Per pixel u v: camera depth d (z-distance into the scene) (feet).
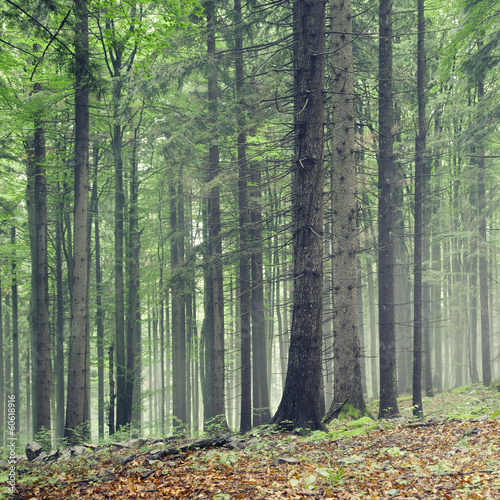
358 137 54.75
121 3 42.88
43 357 55.06
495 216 84.99
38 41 50.75
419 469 18.89
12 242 77.25
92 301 70.79
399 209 74.69
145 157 66.33
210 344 66.64
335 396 43.21
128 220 66.64
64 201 71.15
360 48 53.78
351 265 43.80
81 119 47.73
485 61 44.86
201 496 18.20
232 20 51.31
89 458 31.48
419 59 48.91
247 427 51.03
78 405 45.65
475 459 19.60
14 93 48.88
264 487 18.54
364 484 17.79
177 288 51.60
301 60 36.76
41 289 56.70
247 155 56.75
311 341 34.65
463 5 45.03
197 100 59.47
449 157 71.31
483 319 72.43
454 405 49.06
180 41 48.24
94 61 44.52
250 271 63.93
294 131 39.17
